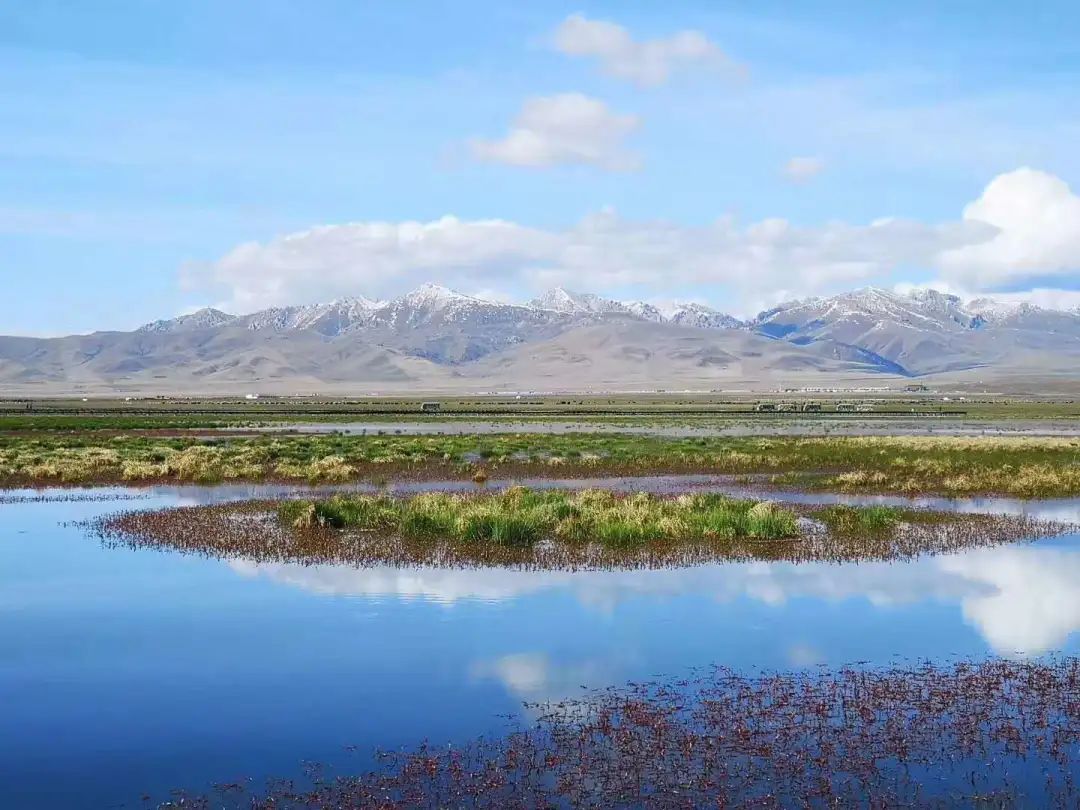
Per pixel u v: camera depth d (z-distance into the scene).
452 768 13.52
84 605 22.27
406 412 157.75
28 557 28.05
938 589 23.81
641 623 20.64
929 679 17.11
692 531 31.11
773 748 14.19
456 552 28.25
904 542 30.17
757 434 96.19
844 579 24.83
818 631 20.08
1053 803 12.46
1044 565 26.73
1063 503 41.12
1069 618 21.17
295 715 15.43
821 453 66.19
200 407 190.38
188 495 44.22
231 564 26.86
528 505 34.97
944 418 140.12
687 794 12.77
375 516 33.03
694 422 126.06
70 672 17.50
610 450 71.56
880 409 173.00
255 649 18.84
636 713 15.51
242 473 52.59
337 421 127.38
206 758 13.84
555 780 13.16
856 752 14.05
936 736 14.62
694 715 15.43
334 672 17.47
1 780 13.16
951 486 46.56
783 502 41.34
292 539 30.47
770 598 22.89
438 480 51.34
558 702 16.02
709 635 19.81
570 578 24.97
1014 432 100.81
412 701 16.08
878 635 19.81
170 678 17.22
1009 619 21.11
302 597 22.95
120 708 15.76
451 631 20.06
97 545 30.03
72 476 50.88
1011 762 13.71
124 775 13.28
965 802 12.51
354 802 12.52
